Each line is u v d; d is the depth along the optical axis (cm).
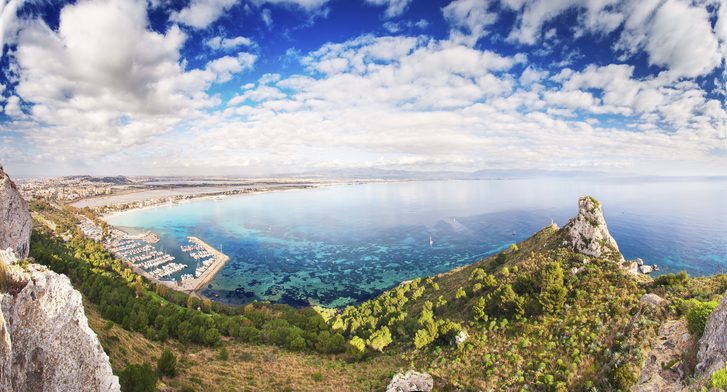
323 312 15825
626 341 5122
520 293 9225
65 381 3312
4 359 2708
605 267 8788
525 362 6378
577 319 6956
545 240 12162
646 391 3759
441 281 14450
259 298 19800
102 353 3678
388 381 7156
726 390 2495
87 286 10200
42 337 3266
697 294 6072
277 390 6812
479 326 8562
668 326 4850
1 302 3048
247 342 9831
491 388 5956
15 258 3566
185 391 5919
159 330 8894
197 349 8588
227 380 6956
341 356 9188
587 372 5350
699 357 3388
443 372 6994
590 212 10312
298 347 9531
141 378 4972
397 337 10250
